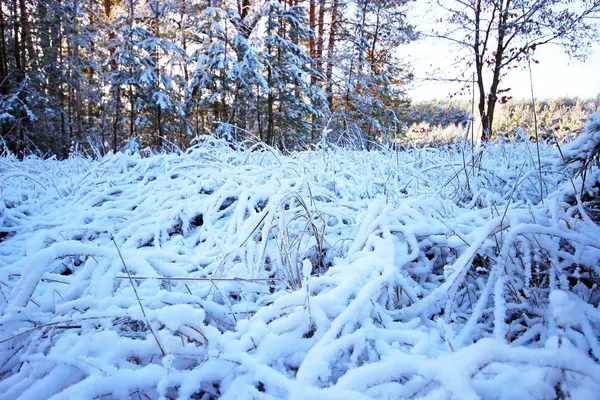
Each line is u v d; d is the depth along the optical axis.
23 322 1.36
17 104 11.99
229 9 13.33
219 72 13.70
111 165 3.84
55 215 3.03
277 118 14.33
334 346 1.11
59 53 14.75
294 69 13.52
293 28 13.87
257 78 12.95
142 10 14.70
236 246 1.88
